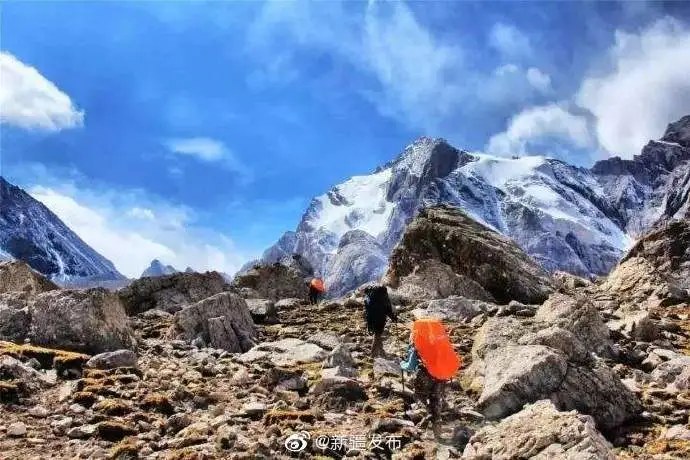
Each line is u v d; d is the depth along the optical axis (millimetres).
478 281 30375
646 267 31312
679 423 11250
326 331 21812
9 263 24266
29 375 12164
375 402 12422
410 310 26875
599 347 16312
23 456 8859
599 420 11211
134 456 8820
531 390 11328
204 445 9133
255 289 41406
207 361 15539
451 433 10570
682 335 20750
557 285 30391
